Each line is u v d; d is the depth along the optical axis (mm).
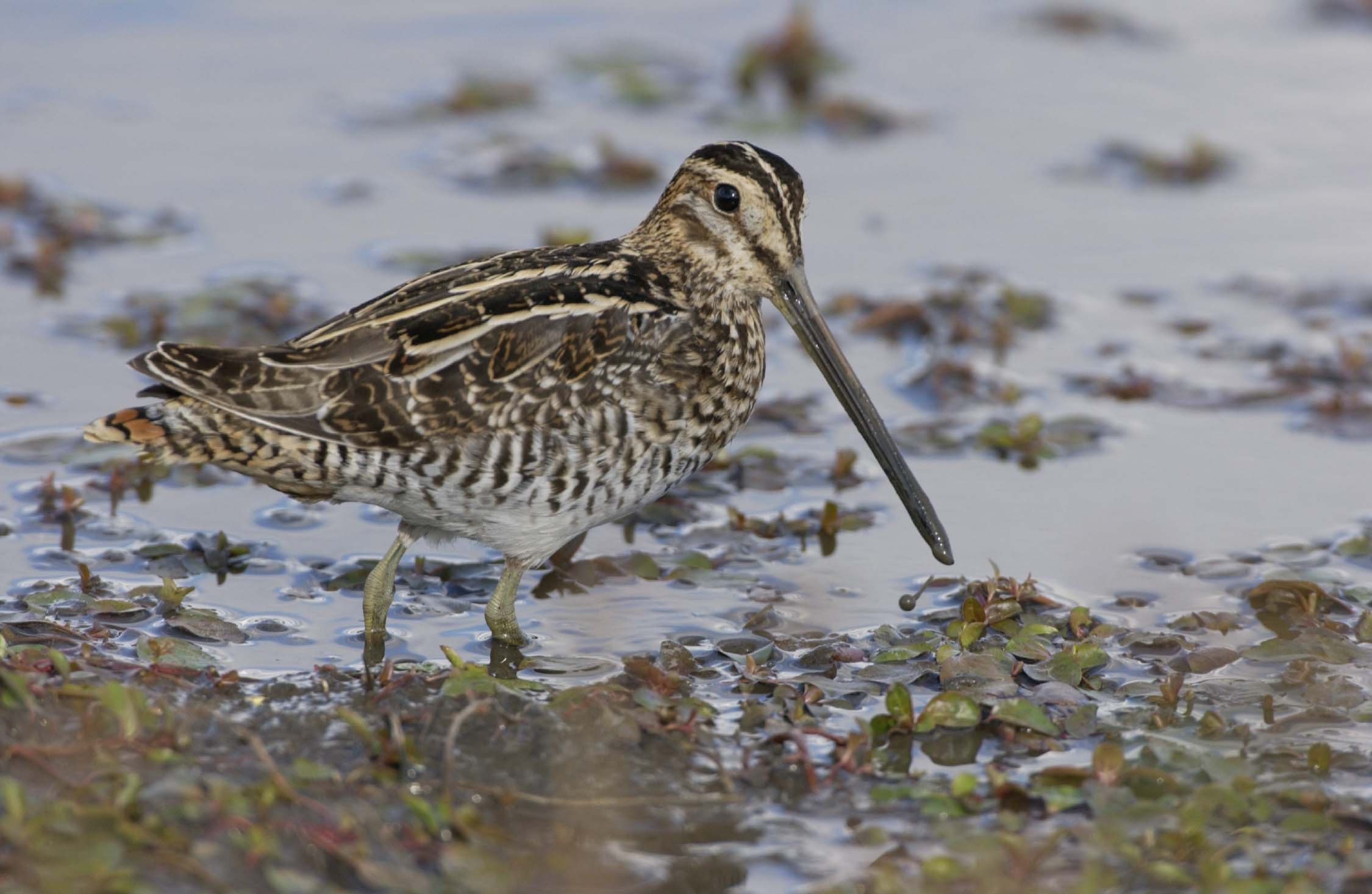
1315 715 10031
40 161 19156
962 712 9773
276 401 10227
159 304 16141
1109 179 19953
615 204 19234
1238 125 21344
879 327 16422
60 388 14562
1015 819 8883
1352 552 12227
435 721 9719
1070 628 11109
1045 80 22875
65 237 17406
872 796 9109
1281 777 9312
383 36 23516
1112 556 12305
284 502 12984
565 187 19609
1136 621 11320
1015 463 13953
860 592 11789
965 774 9031
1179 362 15820
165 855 7988
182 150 19781
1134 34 24531
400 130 20797
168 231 17828
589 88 22375
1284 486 13438
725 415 11367
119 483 12969
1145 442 14312
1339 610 11438
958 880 8203
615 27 24406
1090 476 13695
